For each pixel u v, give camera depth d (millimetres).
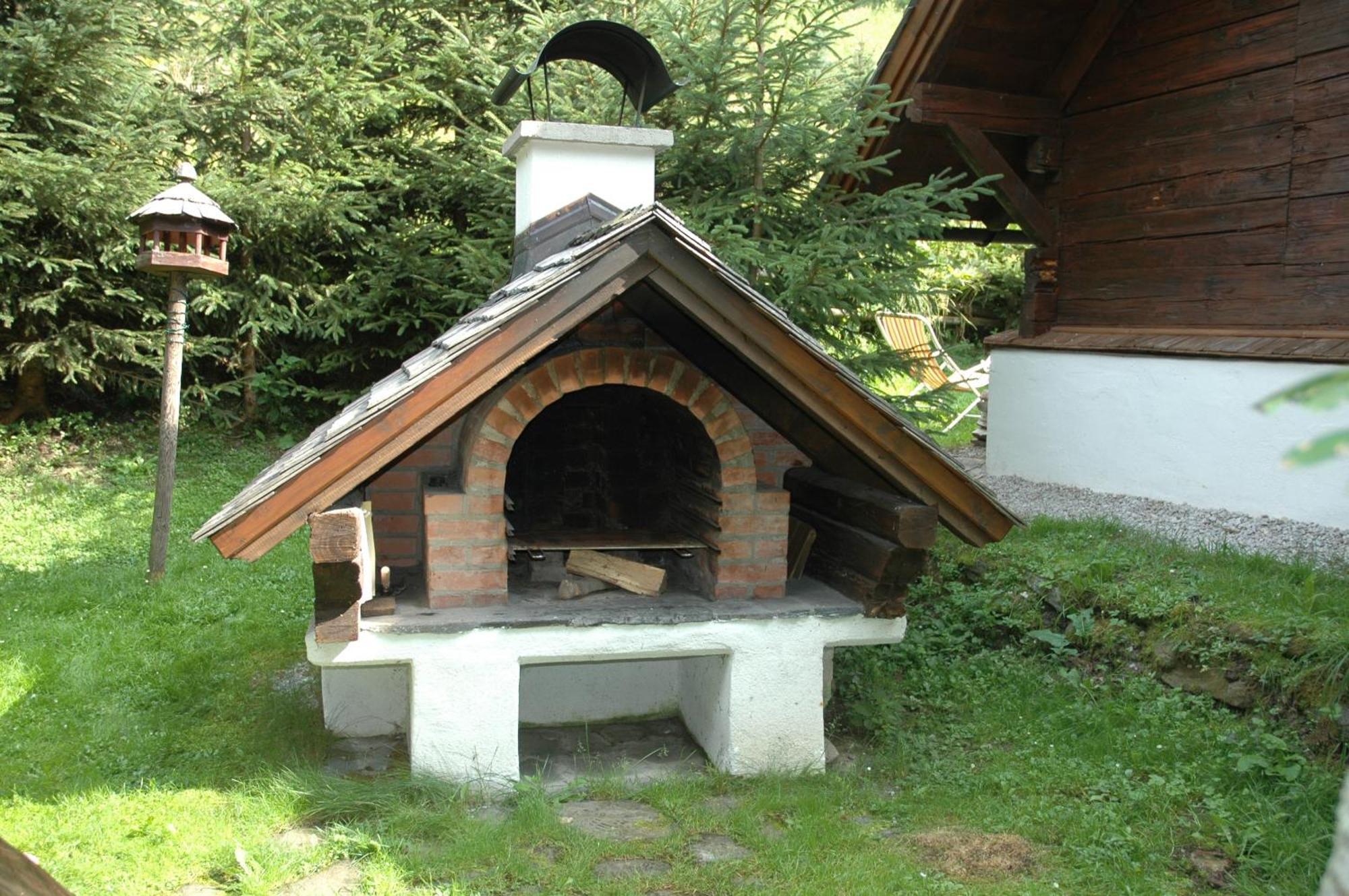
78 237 10008
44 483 9742
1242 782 4500
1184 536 6895
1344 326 6824
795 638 4957
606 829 4379
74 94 9766
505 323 4215
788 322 4430
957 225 10812
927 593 6984
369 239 10992
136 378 10648
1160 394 7922
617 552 5668
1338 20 6855
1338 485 6598
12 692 5645
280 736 5141
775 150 8203
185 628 6727
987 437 9828
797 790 4742
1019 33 8664
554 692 5719
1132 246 8547
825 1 7887
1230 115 7668
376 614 4656
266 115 10820
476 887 3863
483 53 10141
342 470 4152
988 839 4227
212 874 3951
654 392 5578
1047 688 5668
